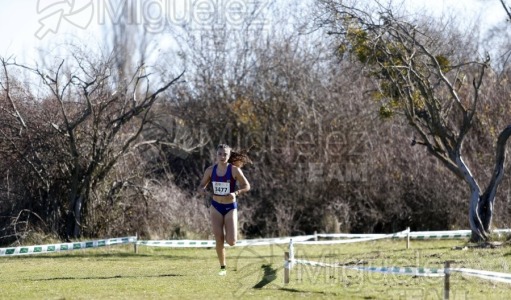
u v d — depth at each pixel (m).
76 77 29.36
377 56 27.83
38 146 30.86
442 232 28.91
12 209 31.25
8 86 29.48
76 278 18.69
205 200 36.09
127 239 27.08
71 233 31.27
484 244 25.67
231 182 17.66
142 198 32.47
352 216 37.38
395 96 28.47
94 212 31.59
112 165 31.30
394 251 25.92
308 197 37.66
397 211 36.97
